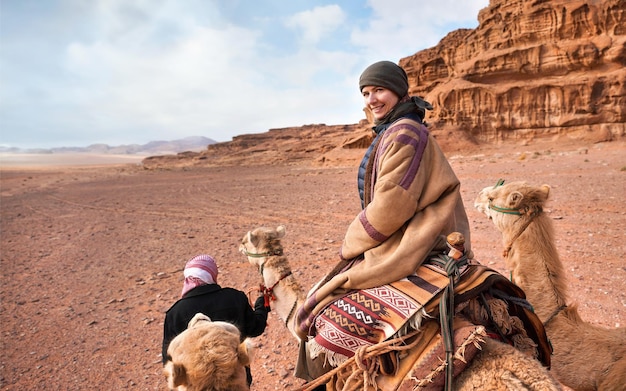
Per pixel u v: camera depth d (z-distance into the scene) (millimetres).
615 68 50094
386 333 2586
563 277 3859
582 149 43156
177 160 153625
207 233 16781
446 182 2744
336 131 144125
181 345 2420
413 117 2959
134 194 37000
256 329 4402
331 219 17578
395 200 2629
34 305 9625
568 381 3764
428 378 2438
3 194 45781
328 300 2828
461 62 65875
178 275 11297
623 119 48469
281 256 4551
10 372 6656
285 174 53219
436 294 2531
